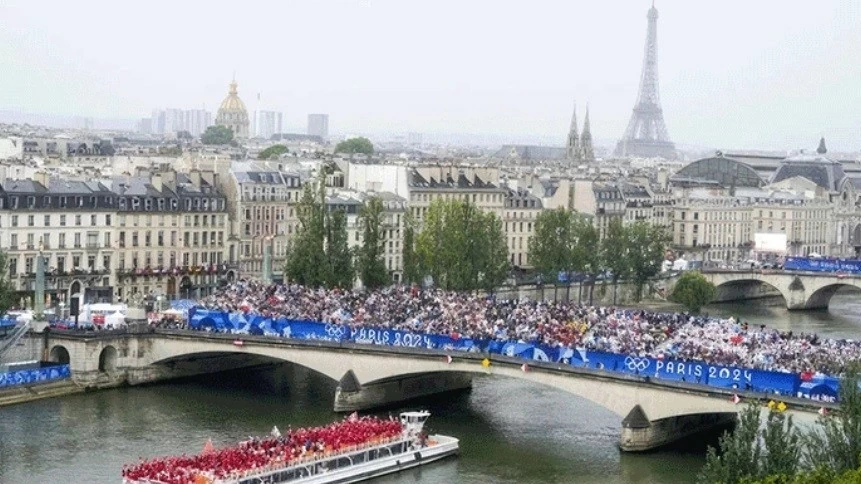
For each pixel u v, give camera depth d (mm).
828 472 186500
